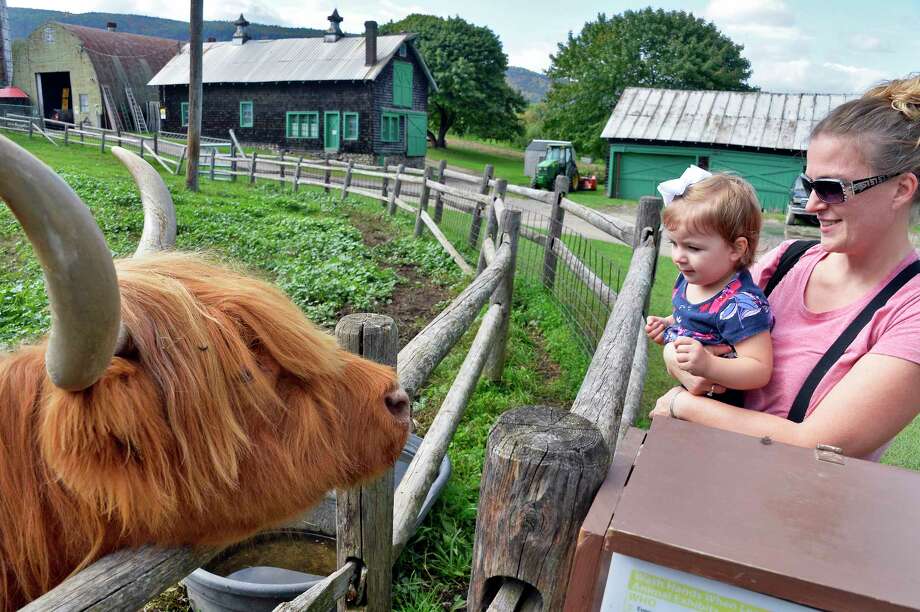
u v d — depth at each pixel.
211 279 1.41
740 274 2.03
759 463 1.23
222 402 1.22
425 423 4.69
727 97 26.50
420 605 3.00
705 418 1.81
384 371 1.54
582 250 10.86
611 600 1.04
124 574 1.20
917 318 1.56
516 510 1.24
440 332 2.71
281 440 1.33
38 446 1.24
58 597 1.12
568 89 44.81
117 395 1.10
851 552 0.97
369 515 2.21
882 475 1.20
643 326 4.07
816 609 0.91
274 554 3.09
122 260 1.47
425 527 3.50
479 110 55.19
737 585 0.95
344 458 1.41
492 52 55.50
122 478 1.15
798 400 1.75
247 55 34.38
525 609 1.34
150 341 1.17
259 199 15.39
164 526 1.25
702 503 1.08
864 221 1.64
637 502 1.08
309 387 1.39
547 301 7.55
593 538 1.05
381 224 12.89
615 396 1.76
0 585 1.27
